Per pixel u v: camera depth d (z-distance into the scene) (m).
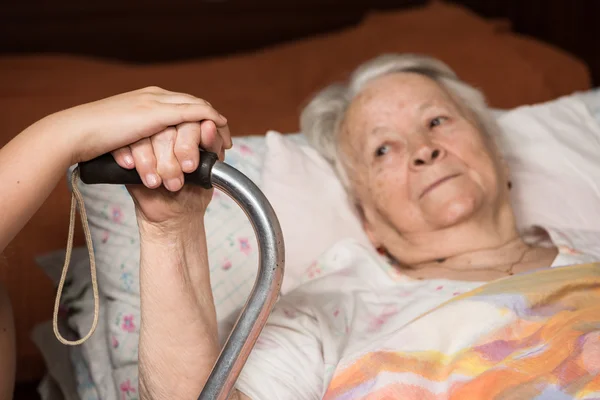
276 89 3.37
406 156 1.74
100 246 1.78
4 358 1.23
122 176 1.10
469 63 3.20
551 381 1.25
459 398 1.28
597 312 1.37
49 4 3.93
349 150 1.87
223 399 1.06
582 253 1.65
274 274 1.03
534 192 2.00
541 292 1.40
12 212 1.06
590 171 2.03
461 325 1.38
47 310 2.28
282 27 4.11
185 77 3.45
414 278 1.67
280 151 1.93
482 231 1.72
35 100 3.00
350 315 1.51
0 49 3.91
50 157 1.08
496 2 3.96
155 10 4.03
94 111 1.10
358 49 3.55
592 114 2.19
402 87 1.83
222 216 1.82
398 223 1.75
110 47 4.00
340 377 1.35
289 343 1.42
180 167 1.09
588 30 3.42
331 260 1.65
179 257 1.21
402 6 4.13
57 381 1.87
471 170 1.72
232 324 1.51
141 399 1.27
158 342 1.22
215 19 4.07
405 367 1.33
